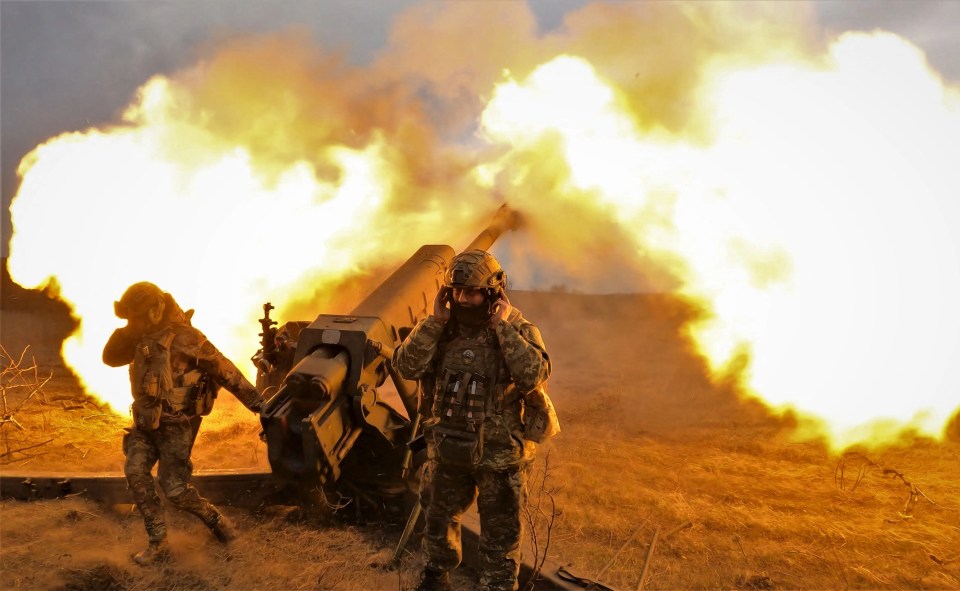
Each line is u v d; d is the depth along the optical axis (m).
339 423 4.80
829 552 5.11
